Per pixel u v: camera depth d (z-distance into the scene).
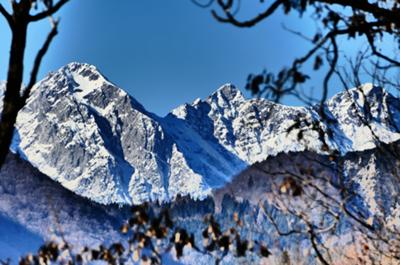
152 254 6.48
